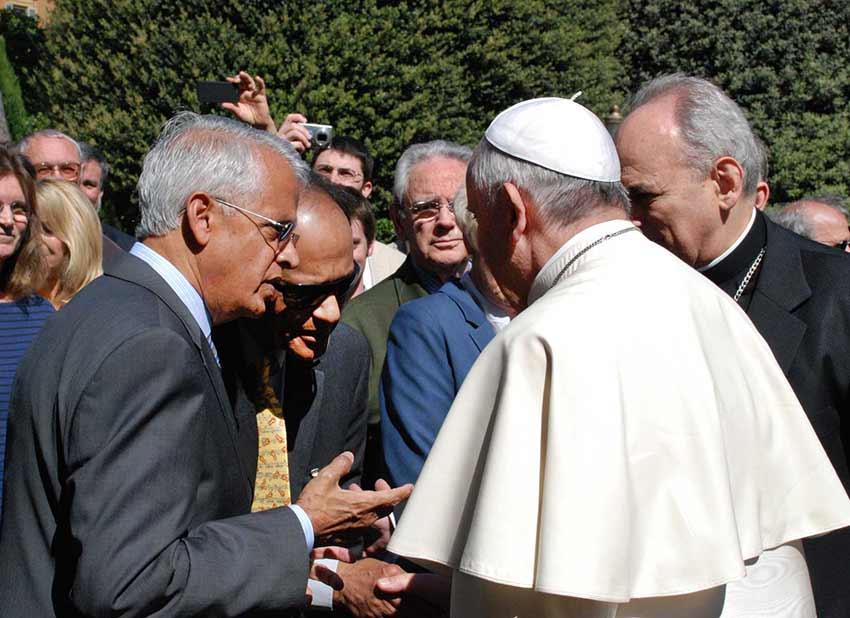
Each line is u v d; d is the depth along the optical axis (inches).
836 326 105.3
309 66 474.0
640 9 801.6
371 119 491.5
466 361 112.7
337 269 99.3
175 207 83.9
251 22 480.1
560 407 71.5
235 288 84.7
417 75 499.8
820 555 103.3
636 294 76.7
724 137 103.1
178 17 483.8
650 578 70.1
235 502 84.8
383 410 115.3
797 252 109.8
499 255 85.8
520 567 70.4
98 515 72.0
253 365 98.0
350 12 498.3
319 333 102.0
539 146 82.7
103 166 229.6
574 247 81.3
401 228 154.3
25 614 77.6
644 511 71.3
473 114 557.0
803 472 82.2
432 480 78.6
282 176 86.6
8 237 136.5
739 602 83.5
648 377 73.4
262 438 96.7
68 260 158.4
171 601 73.2
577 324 73.9
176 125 88.4
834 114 776.3
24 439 80.1
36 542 78.7
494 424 74.3
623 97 709.3
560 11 618.8
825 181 754.8
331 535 86.8
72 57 506.3
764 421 82.0
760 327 106.3
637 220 107.3
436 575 98.7
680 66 790.5
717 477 72.7
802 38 770.8
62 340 79.2
